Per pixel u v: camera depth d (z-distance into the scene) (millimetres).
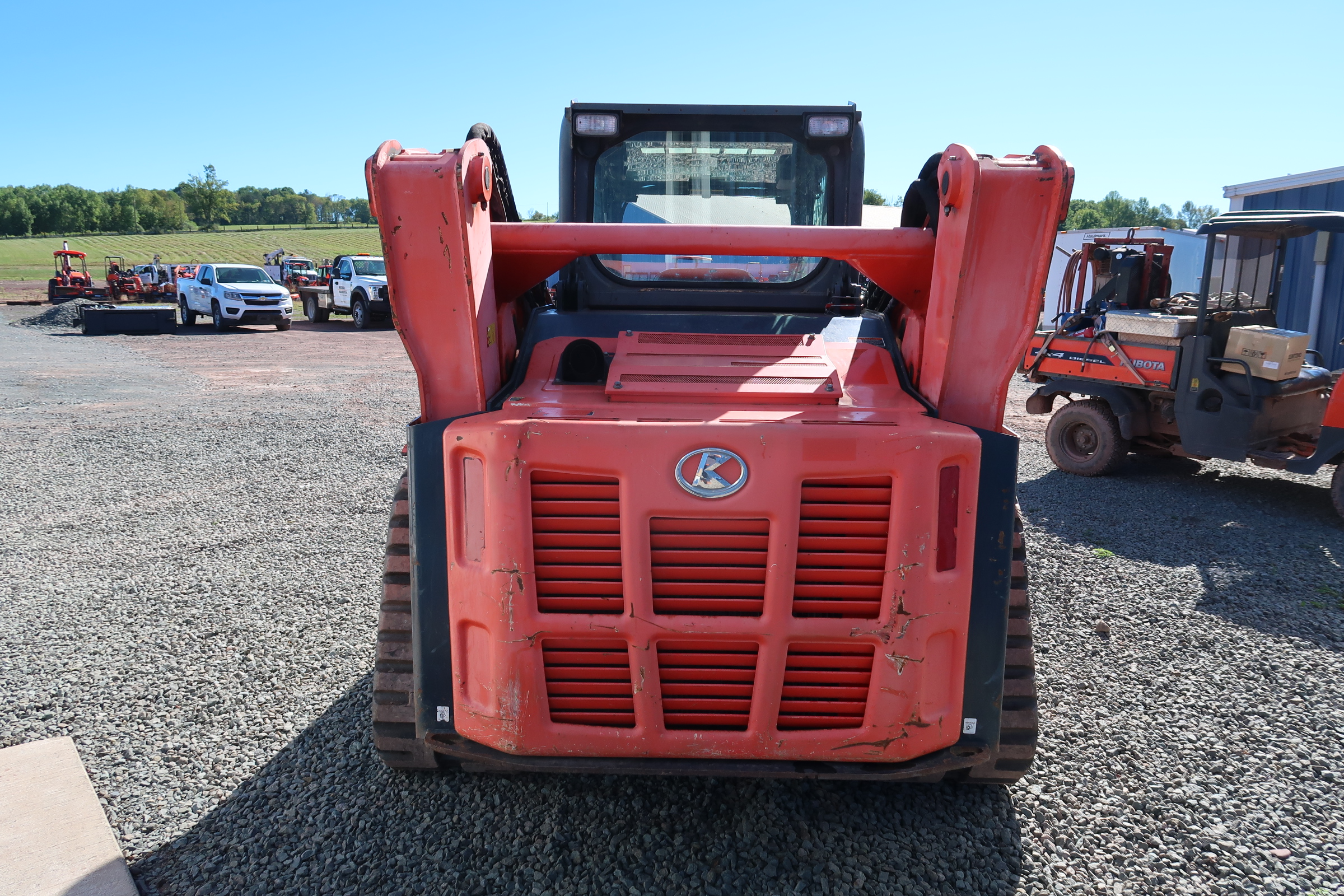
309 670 3707
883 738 2205
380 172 2215
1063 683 3670
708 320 2930
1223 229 6570
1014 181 2260
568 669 2221
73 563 5117
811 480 2129
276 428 9672
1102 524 6234
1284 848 2584
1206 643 4098
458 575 2234
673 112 3510
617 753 2240
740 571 2154
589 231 2572
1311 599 4719
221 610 4375
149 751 3064
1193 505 6859
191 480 7258
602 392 2490
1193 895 2379
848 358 2701
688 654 2201
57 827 2574
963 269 2309
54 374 14609
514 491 2127
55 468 7668
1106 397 7543
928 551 2143
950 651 2227
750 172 3641
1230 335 6691
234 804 2752
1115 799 2814
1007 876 2434
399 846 2539
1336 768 3031
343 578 4852
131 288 36500
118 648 3932
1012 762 2582
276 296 24500
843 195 3602
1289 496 7191
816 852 2512
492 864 2465
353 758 3002
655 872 2426
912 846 2547
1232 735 3244
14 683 3590
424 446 2256
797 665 2201
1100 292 8188
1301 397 7016
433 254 2268
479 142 2375
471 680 2281
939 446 2121
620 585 2176
